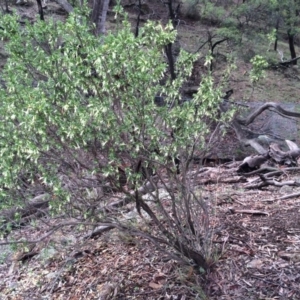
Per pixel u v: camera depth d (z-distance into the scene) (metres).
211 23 19.28
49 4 17.56
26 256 4.76
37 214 4.00
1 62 11.79
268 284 3.52
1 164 3.08
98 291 3.87
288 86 18.73
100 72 2.84
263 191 6.19
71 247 4.24
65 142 3.02
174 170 3.33
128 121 2.97
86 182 3.29
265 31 16.70
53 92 3.08
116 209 3.98
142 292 3.70
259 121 13.00
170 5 15.76
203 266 3.66
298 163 7.96
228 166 8.12
